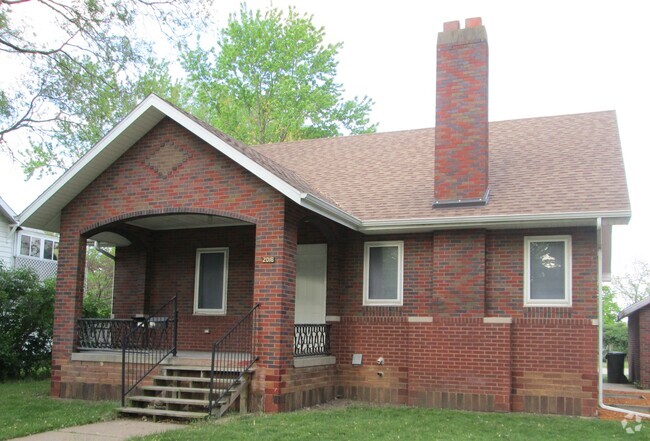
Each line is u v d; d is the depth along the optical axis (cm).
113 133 1399
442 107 1512
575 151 1585
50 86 1980
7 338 1775
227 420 1134
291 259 1319
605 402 1441
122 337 1383
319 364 1420
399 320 1478
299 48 3456
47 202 1479
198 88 3559
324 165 1852
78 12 1806
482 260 1388
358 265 1534
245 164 1291
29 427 1068
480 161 1452
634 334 2223
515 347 1362
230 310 1662
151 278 1770
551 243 1380
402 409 1329
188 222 1664
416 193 1548
